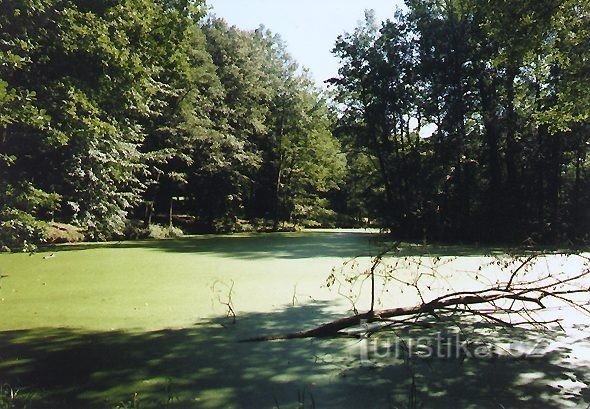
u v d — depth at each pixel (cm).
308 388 438
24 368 490
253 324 670
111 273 1109
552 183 2441
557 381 453
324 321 686
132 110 1764
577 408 391
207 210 3188
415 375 471
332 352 546
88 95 1018
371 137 2862
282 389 436
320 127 3966
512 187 2425
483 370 485
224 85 3284
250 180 3419
